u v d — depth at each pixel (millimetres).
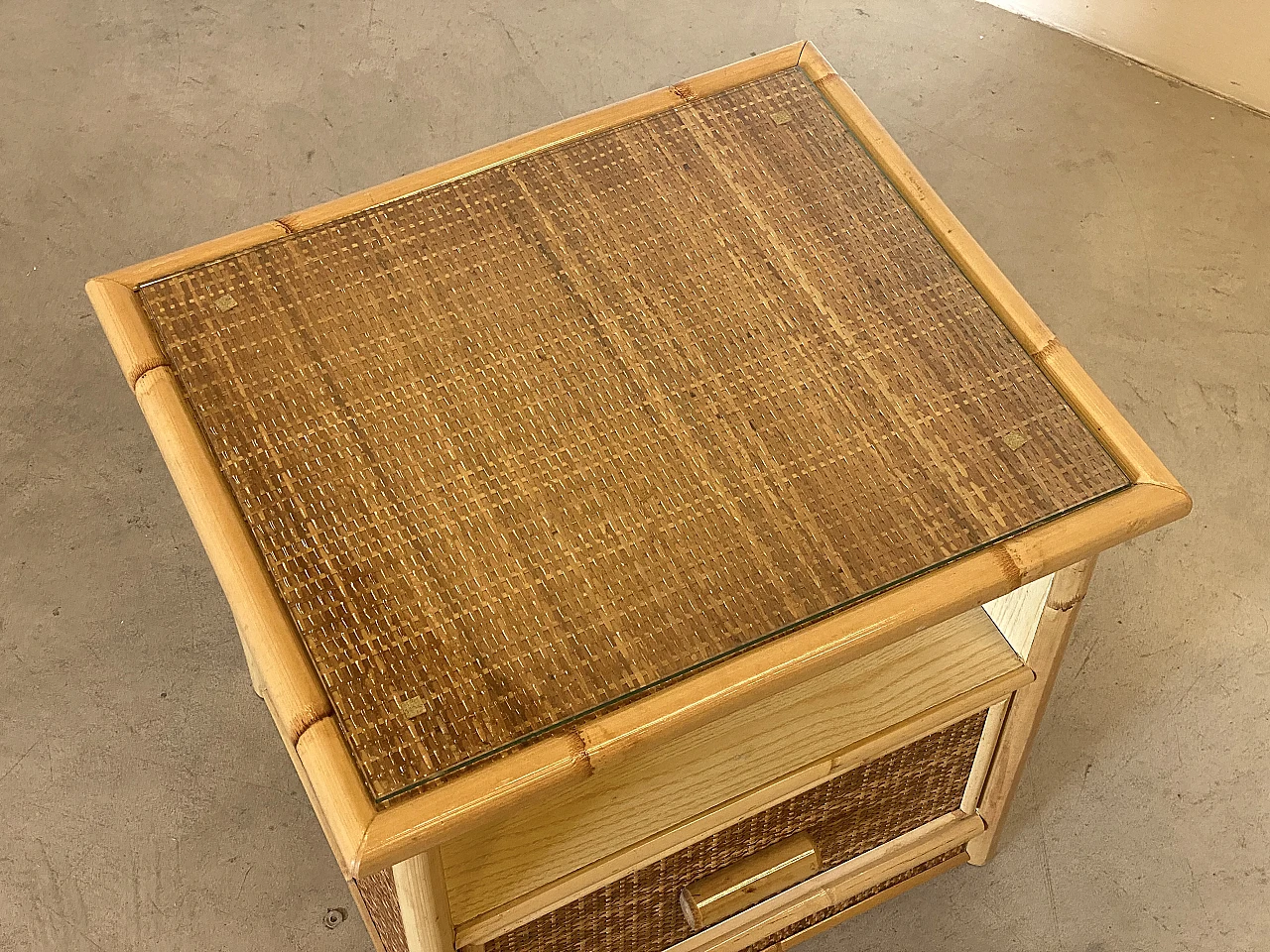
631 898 993
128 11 1783
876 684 991
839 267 949
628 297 932
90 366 1495
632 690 782
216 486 837
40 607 1352
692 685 780
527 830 923
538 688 777
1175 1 1671
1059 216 1622
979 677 995
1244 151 1680
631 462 863
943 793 1134
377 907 1021
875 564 831
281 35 1775
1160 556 1393
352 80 1734
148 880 1219
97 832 1240
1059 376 901
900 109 1711
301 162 1660
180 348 901
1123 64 1760
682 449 869
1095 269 1581
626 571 821
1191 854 1242
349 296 927
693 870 1005
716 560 828
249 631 785
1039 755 1295
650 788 941
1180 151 1680
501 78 1736
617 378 897
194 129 1688
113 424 1460
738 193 983
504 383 892
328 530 829
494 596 808
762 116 1027
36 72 1737
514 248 953
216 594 1367
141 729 1294
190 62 1750
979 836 1192
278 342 904
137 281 932
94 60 1752
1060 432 884
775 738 964
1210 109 1719
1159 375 1505
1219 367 1511
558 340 911
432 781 744
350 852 718
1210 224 1617
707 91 1039
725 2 1784
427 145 1676
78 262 1574
